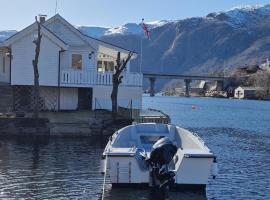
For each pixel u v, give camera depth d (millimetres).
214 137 45000
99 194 19062
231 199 19234
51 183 20797
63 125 36781
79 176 22312
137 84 46625
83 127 37000
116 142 22672
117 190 19609
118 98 45938
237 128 56969
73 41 46469
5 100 43062
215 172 19453
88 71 45188
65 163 25594
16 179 21422
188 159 19188
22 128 36094
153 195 18578
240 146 37781
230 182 22594
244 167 27094
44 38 43812
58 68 44281
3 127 35969
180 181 19344
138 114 42125
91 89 45969
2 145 31562
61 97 45656
